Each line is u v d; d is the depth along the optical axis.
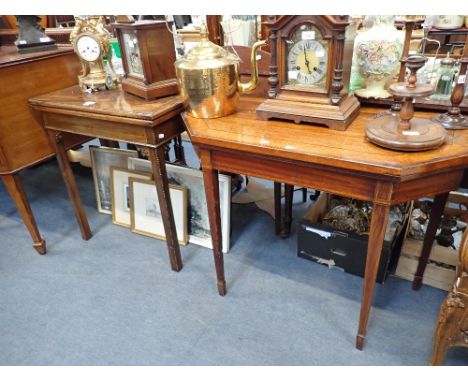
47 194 2.49
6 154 1.60
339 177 1.00
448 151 0.93
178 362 1.33
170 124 1.42
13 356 1.38
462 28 1.74
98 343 1.41
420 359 1.28
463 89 1.03
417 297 1.52
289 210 1.86
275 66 1.17
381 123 1.03
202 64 1.19
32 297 1.64
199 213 1.87
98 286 1.68
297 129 1.15
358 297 1.54
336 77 1.08
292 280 1.65
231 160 1.19
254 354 1.33
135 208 2.01
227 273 1.71
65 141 1.74
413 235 1.58
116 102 1.46
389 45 1.19
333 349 1.33
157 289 1.65
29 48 1.68
